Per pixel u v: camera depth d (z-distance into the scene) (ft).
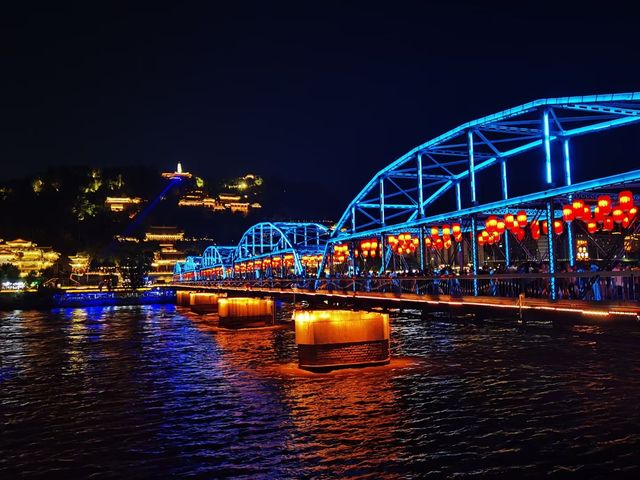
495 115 121.19
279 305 410.52
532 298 91.66
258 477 75.20
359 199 188.65
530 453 80.02
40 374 152.97
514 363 139.54
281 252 303.27
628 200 90.33
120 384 136.26
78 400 120.26
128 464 81.10
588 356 143.64
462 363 142.20
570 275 81.61
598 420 92.22
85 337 246.47
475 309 99.14
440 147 149.38
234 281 315.37
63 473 78.33
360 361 140.56
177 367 158.30
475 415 97.76
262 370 146.82
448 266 140.77
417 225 145.07
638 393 106.63
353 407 105.91
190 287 470.80
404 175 174.09
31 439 93.40
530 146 142.00
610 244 120.47
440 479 72.84
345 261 208.03
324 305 164.96
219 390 125.59
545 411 98.22
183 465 80.23
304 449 84.94
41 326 312.71
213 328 272.31
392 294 125.59
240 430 95.25
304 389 121.39
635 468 73.82
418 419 96.89
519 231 112.78
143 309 469.16
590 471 73.51
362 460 79.77
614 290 88.02
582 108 107.86
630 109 105.81
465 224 143.33
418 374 130.62
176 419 103.09
